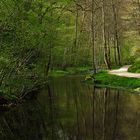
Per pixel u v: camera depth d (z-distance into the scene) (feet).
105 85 143.43
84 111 87.76
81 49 274.98
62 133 66.44
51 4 166.61
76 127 70.64
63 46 225.35
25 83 107.04
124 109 87.71
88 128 69.41
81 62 275.80
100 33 253.44
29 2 131.85
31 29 108.47
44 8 157.69
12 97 103.24
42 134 66.23
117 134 63.67
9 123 77.41
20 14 102.68
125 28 265.95
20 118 82.28
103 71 173.58
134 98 105.60
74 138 62.18
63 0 178.40
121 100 102.68
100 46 274.57
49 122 76.38
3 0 96.63
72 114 84.43
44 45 132.98
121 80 140.05
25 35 102.01
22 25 101.09
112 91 124.77
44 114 85.71
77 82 164.55
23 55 106.63
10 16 97.25
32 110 91.71
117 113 82.99
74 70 249.96
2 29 97.19
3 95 101.30
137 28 258.57
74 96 115.55
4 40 98.84
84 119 78.07
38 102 104.99
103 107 92.27
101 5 194.49
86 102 102.12
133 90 124.26
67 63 265.95
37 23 129.90
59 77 203.62
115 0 233.35
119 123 72.59
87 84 152.97
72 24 269.85
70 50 265.54
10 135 66.59
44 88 142.82
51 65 234.79
